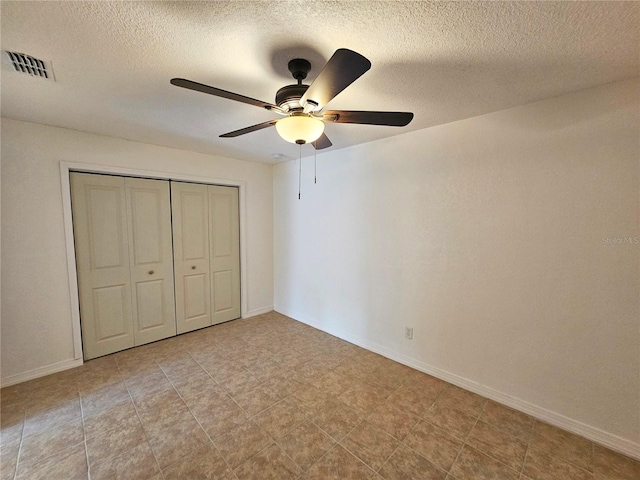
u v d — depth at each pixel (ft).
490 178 6.75
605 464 5.16
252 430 5.94
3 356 7.34
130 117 7.01
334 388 7.44
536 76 5.00
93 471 4.96
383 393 7.23
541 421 6.23
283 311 13.20
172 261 10.48
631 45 4.07
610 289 5.42
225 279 12.04
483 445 5.57
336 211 10.43
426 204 7.95
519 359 6.54
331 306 10.88
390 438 5.74
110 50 4.25
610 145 5.30
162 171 9.80
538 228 6.14
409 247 8.40
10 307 7.40
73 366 8.38
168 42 4.07
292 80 5.17
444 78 5.11
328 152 10.53
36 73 4.89
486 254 6.91
